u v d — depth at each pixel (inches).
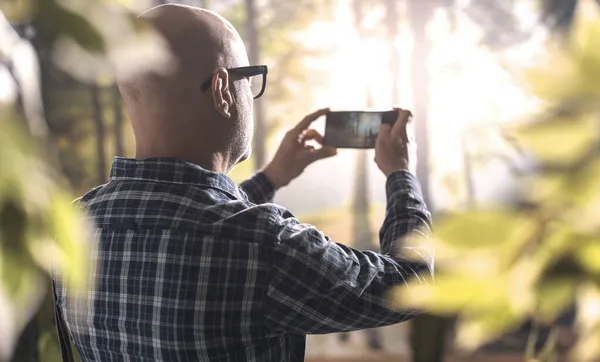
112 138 117.0
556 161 7.5
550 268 7.4
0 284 7.0
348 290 33.1
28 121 7.3
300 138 50.3
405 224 38.0
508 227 7.3
